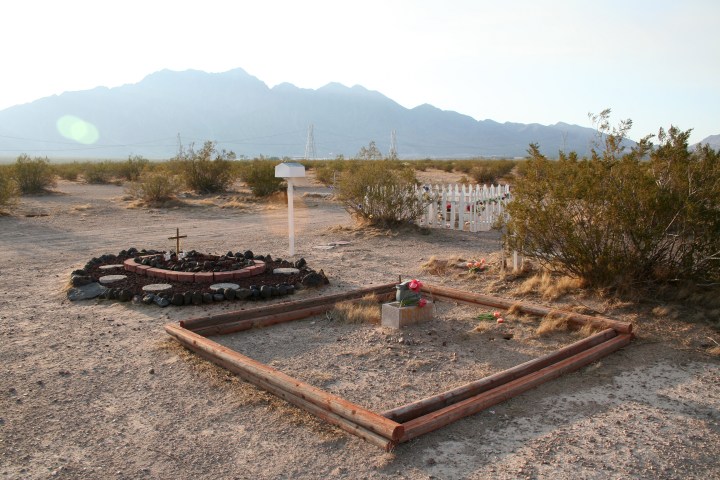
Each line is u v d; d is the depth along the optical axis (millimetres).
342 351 6102
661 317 7168
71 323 7012
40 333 6629
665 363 5723
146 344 6211
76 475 3637
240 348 6172
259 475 3623
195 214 20562
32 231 15703
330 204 24453
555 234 8516
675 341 6367
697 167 7715
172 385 5094
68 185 35562
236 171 30891
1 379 5250
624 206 7770
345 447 3971
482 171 38875
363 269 10516
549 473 3643
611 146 8516
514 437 4133
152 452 3930
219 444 4035
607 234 8078
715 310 7137
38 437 4156
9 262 11141
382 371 5520
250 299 8031
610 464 3764
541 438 4121
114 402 4758
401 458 3811
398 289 7172
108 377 5301
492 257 11359
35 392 4961
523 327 6957
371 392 5004
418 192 16234
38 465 3760
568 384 5156
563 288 8398
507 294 8562
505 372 5039
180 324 6340
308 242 13867
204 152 29500
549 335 6641
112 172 41094
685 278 7949
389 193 15523
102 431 4246
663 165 8117
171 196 23969
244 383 5094
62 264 10961
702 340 6375
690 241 7844
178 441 4082
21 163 27297
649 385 5152
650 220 7777
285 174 11758
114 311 7523
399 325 6902
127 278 8883
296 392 4555
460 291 8266
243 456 3861
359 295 8133
